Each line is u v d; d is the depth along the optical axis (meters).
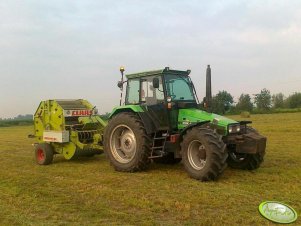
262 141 7.84
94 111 11.12
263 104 54.47
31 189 7.00
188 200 5.98
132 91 9.33
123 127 8.87
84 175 8.32
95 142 10.29
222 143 7.28
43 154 10.27
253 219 5.03
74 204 5.95
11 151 13.82
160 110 8.57
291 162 9.50
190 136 7.59
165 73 8.67
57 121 10.51
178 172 8.46
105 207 5.74
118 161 8.81
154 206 5.70
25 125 50.03
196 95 9.13
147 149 8.46
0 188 7.20
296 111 47.75
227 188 6.75
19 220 5.15
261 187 6.81
